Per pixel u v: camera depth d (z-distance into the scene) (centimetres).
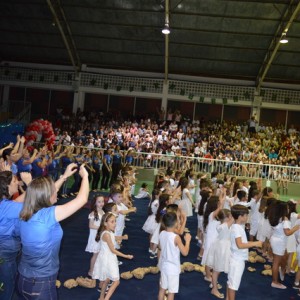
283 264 699
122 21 2062
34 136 1288
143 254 792
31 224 299
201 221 853
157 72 2489
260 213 823
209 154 1917
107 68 2517
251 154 2016
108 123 2389
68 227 946
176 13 1925
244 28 1984
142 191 1432
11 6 2072
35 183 307
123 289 604
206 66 2366
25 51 2467
